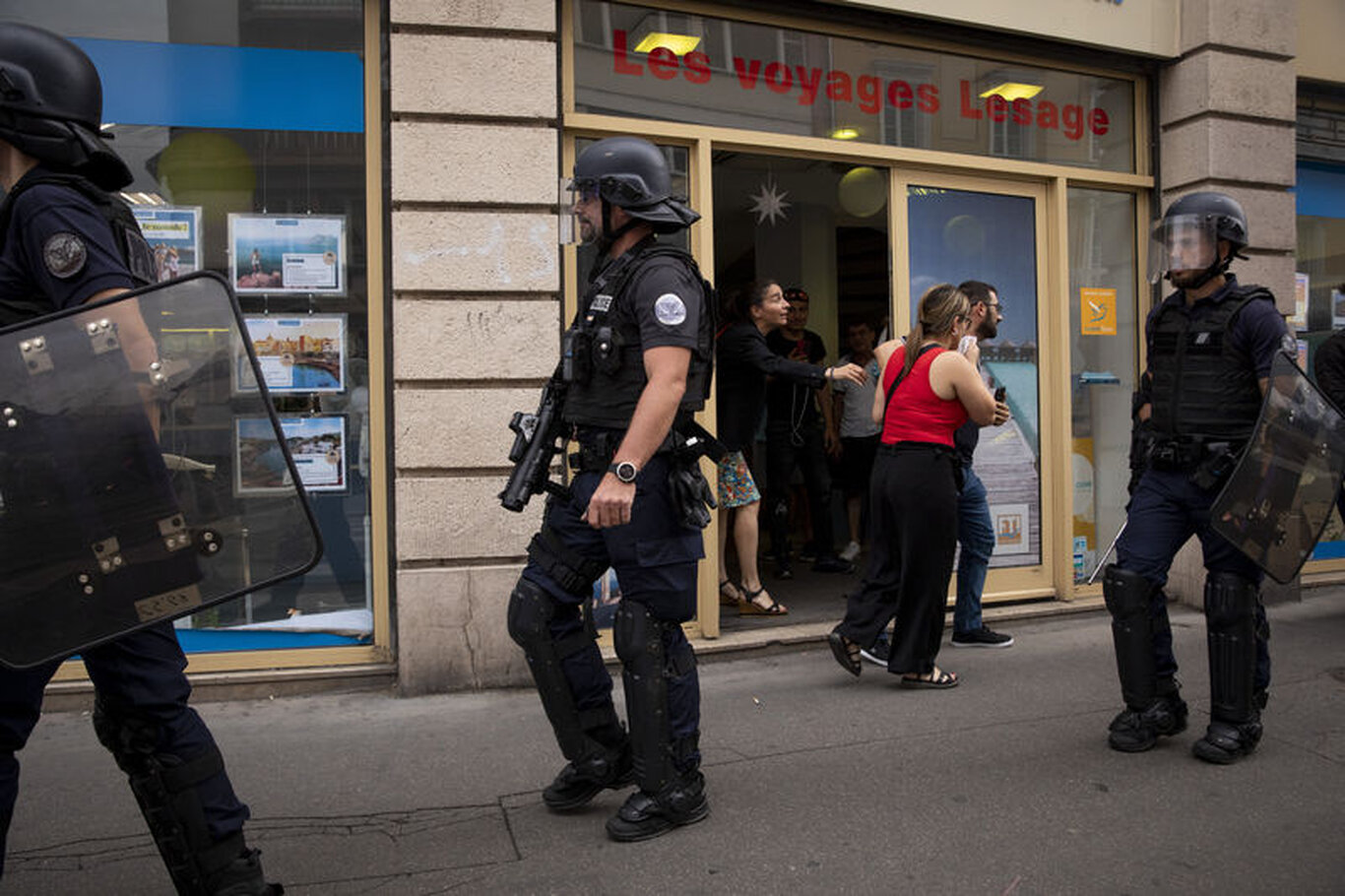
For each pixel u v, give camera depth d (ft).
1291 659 16.16
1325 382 17.70
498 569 14.62
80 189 7.12
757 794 10.81
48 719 13.53
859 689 14.75
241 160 14.62
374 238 14.88
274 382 14.71
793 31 17.49
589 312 9.64
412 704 14.12
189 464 6.81
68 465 6.63
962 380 13.71
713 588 16.71
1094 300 20.39
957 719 13.32
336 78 14.83
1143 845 9.52
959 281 19.12
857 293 30.40
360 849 9.65
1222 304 11.69
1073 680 15.06
